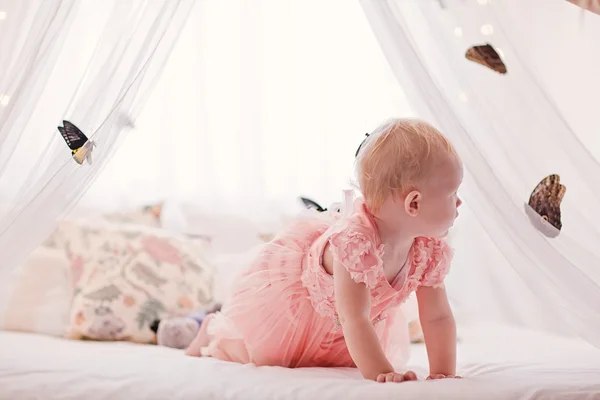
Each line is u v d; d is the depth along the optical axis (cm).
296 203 302
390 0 163
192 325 222
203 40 299
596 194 161
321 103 305
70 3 167
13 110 163
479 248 232
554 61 185
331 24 304
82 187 164
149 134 297
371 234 160
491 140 162
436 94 160
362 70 303
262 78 302
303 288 179
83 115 163
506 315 238
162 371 151
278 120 305
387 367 150
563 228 161
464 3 165
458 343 216
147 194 296
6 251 162
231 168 304
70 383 141
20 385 141
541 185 160
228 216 284
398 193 159
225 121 303
